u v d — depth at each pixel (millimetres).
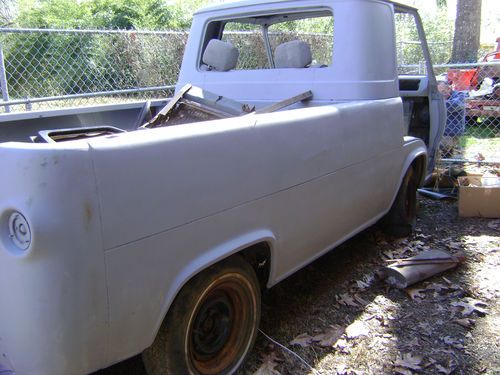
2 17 17609
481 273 4113
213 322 2631
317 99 3846
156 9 19719
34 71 9141
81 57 9523
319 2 3896
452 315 3488
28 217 1756
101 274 1904
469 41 15367
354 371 2889
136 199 1985
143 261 2047
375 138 3744
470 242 4785
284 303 3658
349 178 3445
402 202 4672
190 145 2197
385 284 3934
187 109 3682
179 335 2365
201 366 2592
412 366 2928
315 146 3018
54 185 1761
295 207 2906
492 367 2938
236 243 2488
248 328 2816
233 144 2416
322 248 3410
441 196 6152
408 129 5590
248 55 7832
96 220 1859
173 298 2213
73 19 17859
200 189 2254
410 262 4000
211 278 2443
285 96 3998
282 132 2738
